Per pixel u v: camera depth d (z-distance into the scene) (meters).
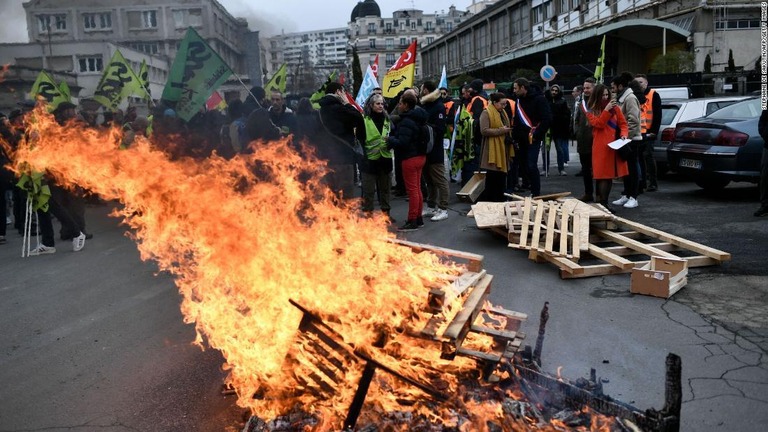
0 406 3.60
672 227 7.39
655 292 4.98
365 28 125.00
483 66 41.69
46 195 7.69
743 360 3.74
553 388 2.96
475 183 10.09
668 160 9.93
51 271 6.88
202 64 9.48
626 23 23.42
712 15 22.58
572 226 6.63
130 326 4.86
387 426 2.80
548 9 37.59
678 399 2.50
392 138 7.81
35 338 4.71
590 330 4.32
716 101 11.06
